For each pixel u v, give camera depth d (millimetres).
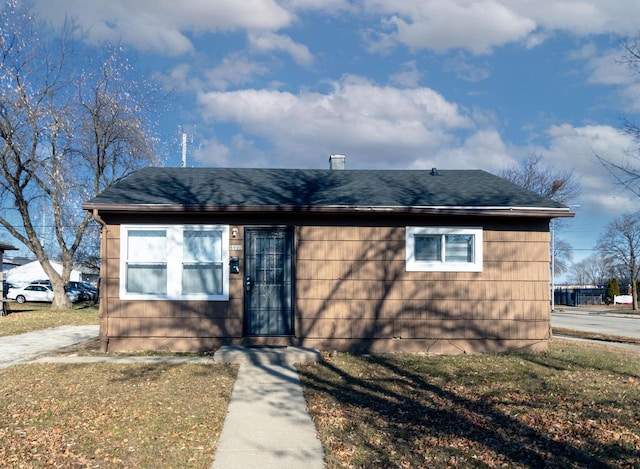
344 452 5836
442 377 9266
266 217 11633
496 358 10922
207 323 11531
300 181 13586
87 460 5523
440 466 5508
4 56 24109
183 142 22047
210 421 6820
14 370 9758
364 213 11406
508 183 13688
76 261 39375
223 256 11586
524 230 11875
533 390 8422
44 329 17531
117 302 11438
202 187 12711
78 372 9469
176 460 5570
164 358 10688
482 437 6324
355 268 11672
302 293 11602
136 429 6441
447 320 11703
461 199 12023
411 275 11703
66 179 26484
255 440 6191
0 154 24891
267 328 11734
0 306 23531
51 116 25328
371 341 11633
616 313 41688
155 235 11609
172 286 11484
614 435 6367
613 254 58969
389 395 8133
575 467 5504
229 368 9859
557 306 57094
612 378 9273
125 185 12719
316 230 11680
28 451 5746
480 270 11766
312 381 8953
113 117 27469
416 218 11742
